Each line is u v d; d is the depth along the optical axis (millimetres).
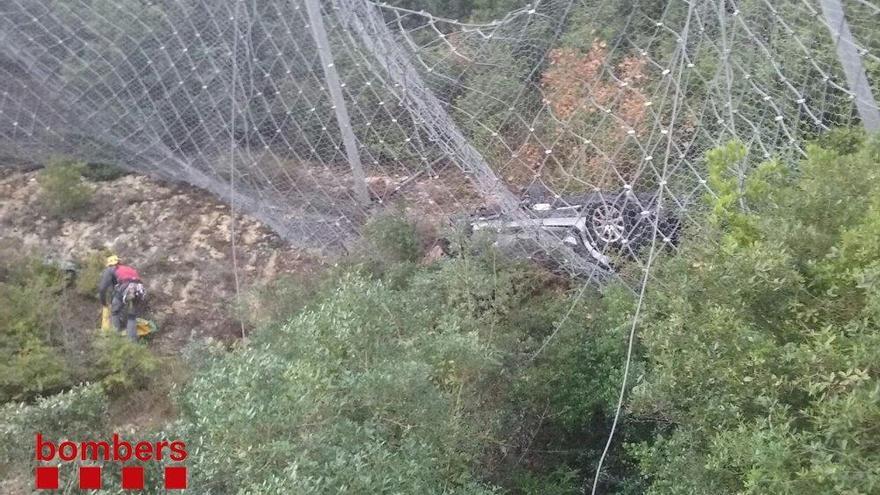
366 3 7184
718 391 3766
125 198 10359
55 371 7145
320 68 8039
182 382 7094
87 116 10289
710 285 3873
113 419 6895
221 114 9273
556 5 6160
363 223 8461
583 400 5766
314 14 7492
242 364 4277
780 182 4227
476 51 6707
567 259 6789
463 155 7117
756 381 3484
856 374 3021
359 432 4047
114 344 7398
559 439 6102
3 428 4219
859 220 3719
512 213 7000
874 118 4902
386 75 7391
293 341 4957
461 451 4867
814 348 3340
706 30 5453
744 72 5266
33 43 9891
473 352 4980
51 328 7984
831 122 5242
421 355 4941
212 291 8922
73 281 8992
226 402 3963
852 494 2803
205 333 8414
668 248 5879
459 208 7758
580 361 5930
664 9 5633
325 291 6762
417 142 7867
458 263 6281
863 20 5000
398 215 7590
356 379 4258
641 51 5719
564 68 6223
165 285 9023
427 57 6949
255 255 9328
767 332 3682
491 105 6766
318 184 8883
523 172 6863
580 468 5914
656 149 5906
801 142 5270
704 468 3807
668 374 3982
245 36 8461
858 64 4840
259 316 7242
